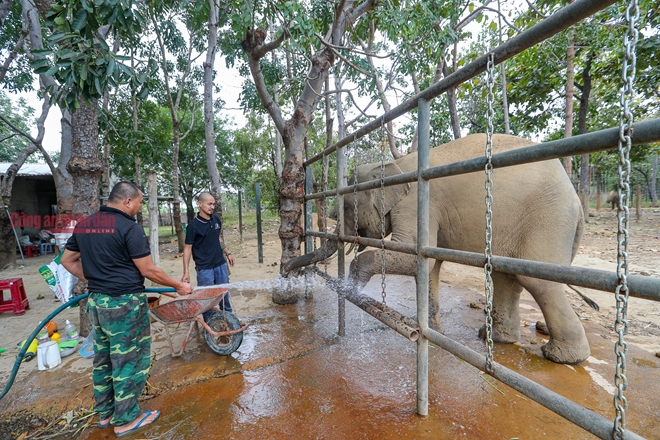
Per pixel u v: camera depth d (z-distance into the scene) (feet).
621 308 3.73
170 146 45.06
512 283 11.06
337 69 23.65
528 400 8.08
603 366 9.47
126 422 7.43
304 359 10.39
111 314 7.24
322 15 15.46
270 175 49.39
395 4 14.32
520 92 29.35
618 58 26.96
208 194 12.41
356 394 8.44
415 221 11.32
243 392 8.70
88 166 12.42
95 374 7.58
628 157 3.59
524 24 21.65
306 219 16.79
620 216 3.68
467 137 11.68
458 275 20.92
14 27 27.17
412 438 6.86
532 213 10.12
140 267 7.54
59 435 7.54
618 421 3.81
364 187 10.07
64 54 8.16
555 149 4.54
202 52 31.73
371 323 13.15
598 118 39.04
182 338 12.29
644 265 20.45
